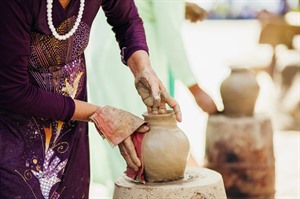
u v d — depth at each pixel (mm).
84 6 2305
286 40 8023
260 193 3996
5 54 2141
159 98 2404
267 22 8055
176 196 2311
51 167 2357
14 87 2176
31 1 2145
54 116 2273
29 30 2188
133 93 3529
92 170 3727
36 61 2287
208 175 2498
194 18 4027
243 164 3957
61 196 2414
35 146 2320
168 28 3461
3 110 2262
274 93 8102
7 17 2113
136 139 2416
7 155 2256
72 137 2406
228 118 4031
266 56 10719
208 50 12227
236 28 15117
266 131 3984
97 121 2340
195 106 7508
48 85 2334
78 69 2414
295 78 7852
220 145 3969
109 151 3648
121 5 2582
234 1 16359
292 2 9453
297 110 7238
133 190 2348
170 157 2389
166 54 3539
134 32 2621
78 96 2449
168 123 2445
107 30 3613
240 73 4074
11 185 2252
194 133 6527
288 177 5277
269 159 4004
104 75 3578
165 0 3436
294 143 6254
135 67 2557
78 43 2357
